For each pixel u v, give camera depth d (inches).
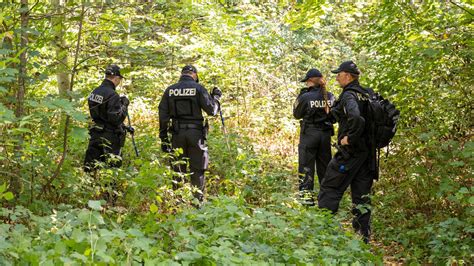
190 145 258.1
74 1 214.4
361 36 318.0
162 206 211.2
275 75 504.1
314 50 537.0
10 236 130.8
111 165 250.5
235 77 460.4
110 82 254.4
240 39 394.9
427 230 217.8
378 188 286.0
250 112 451.5
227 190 268.2
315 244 175.9
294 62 513.7
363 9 325.7
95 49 230.8
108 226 167.8
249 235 166.2
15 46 193.0
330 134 287.1
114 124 251.3
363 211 210.7
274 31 397.7
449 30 259.3
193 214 174.2
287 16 320.5
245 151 318.3
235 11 308.5
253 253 149.8
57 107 147.3
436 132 238.2
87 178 205.0
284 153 395.2
